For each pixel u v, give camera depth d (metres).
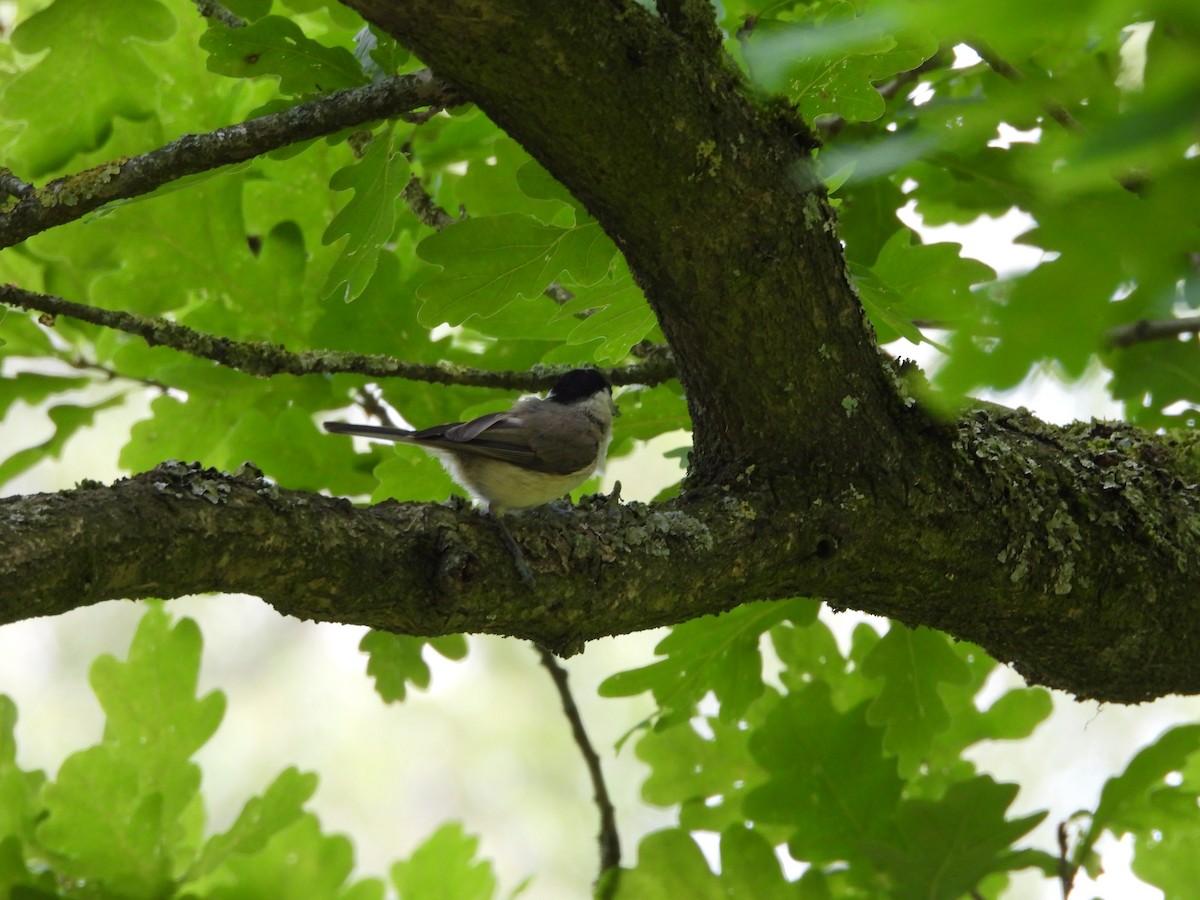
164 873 8.77
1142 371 10.63
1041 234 2.23
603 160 5.91
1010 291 2.17
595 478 10.97
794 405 6.90
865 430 7.06
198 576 5.00
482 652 21.17
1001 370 2.16
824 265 6.55
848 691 10.48
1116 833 8.76
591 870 19.05
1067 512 7.76
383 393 10.38
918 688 9.46
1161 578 7.95
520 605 5.97
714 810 10.07
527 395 10.43
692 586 6.64
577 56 5.49
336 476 10.38
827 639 10.62
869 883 9.08
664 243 6.30
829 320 6.71
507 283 7.25
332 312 10.20
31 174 9.61
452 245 7.06
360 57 7.33
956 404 2.39
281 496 5.35
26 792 8.70
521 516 6.22
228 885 9.37
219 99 9.98
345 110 6.39
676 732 10.30
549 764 20.00
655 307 6.87
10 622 4.44
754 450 7.11
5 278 10.20
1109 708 16.95
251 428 10.23
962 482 7.39
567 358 9.36
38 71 9.24
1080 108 3.00
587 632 6.35
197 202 9.95
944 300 2.52
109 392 11.20
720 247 6.29
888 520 7.15
